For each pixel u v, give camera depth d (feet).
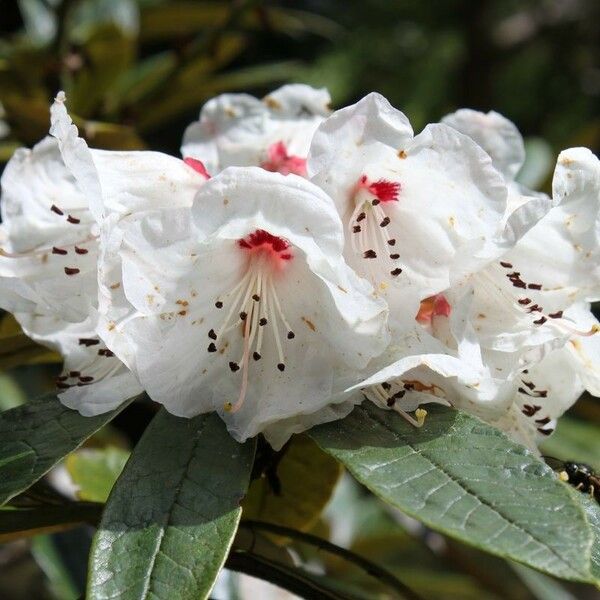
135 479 1.29
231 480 1.29
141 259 1.29
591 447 1.82
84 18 2.21
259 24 2.33
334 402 1.30
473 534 1.20
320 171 1.30
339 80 3.02
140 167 1.34
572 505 1.22
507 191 1.31
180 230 1.29
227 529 1.26
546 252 1.38
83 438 1.33
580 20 3.32
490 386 1.32
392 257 1.33
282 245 1.34
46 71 2.06
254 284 1.35
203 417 1.34
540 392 1.42
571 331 1.37
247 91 2.77
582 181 1.35
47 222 1.41
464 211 1.31
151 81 2.12
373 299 1.28
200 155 1.53
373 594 1.95
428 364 1.29
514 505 1.23
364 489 2.10
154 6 2.28
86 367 1.39
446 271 1.32
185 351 1.32
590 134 2.21
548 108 3.32
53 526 1.45
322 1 3.12
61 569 1.77
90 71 2.07
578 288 1.38
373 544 2.03
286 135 1.52
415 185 1.33
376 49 3.11
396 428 1.31
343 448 1.29
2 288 1.40
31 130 1.95
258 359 1.34
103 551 1.25
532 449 1.42
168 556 1.25
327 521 1.90
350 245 1.34
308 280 1.34
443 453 1.28
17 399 1.92
